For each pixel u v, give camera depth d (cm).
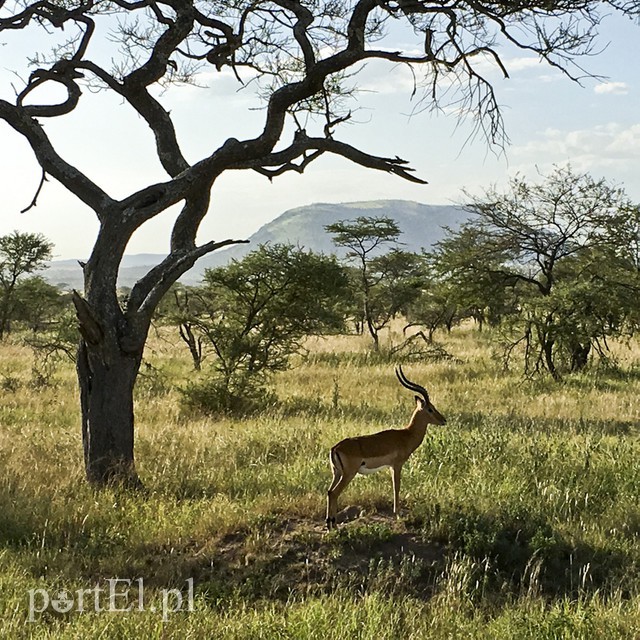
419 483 999
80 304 997
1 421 1512
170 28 1139
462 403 1755
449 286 2467
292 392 1966
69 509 891
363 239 3169
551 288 2380
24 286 3972
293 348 1959
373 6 1106
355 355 2802
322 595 714
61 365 2545
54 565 759
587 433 1369
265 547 809
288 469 1084
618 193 2291
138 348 1055
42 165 1094
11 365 2544
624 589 768
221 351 1875
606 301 2169
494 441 1183
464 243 2444
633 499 981
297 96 1126
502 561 811
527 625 656
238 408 1720
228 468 1101
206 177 1105
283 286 1855
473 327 4441
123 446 1049
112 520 879
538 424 1458
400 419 1512
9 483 967
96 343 1034
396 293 3500
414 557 795
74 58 1138
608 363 2311
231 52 1221
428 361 2638
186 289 2933
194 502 947
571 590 758
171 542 821
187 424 1511
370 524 857
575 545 841
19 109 1095
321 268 1886
